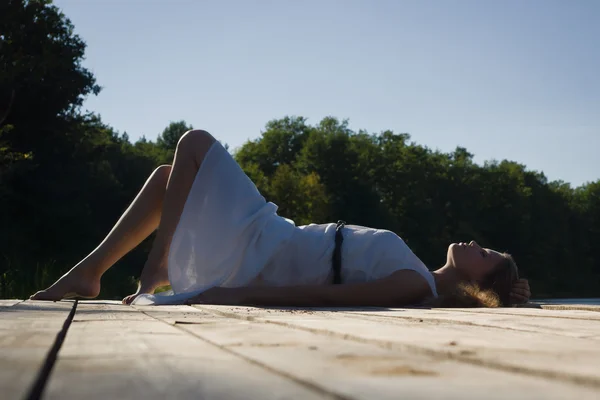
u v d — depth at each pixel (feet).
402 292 13.24
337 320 7.13
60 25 92.58
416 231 170.09
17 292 29.43
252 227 14.15
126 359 3.38
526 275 192.54
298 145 187.93
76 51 92.22
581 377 2.76
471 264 14.66
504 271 14.65
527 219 192.34
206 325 6.15
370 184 159.94
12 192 84.33
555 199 209.97
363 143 175.01
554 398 2.34
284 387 2.54
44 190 90.43
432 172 181.27
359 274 14.05
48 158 92.27
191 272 13.79
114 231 14.46
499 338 4.87
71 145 93.81
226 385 2.57
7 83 81.51
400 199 170.50
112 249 14.28
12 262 33.35
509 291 14.70
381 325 6.23
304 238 14.39
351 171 160.45
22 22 88.28
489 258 14.73
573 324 6.80
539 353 3.81
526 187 197.98
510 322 7.10
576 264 217.15
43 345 3.92
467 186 184.24
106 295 40.63
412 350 3.94
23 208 89.71
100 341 4.39
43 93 88.33
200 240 13.83
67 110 94.17
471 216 183.83
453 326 6.33
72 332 5.11
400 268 13.82
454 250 14.82
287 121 190.80
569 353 3.83
